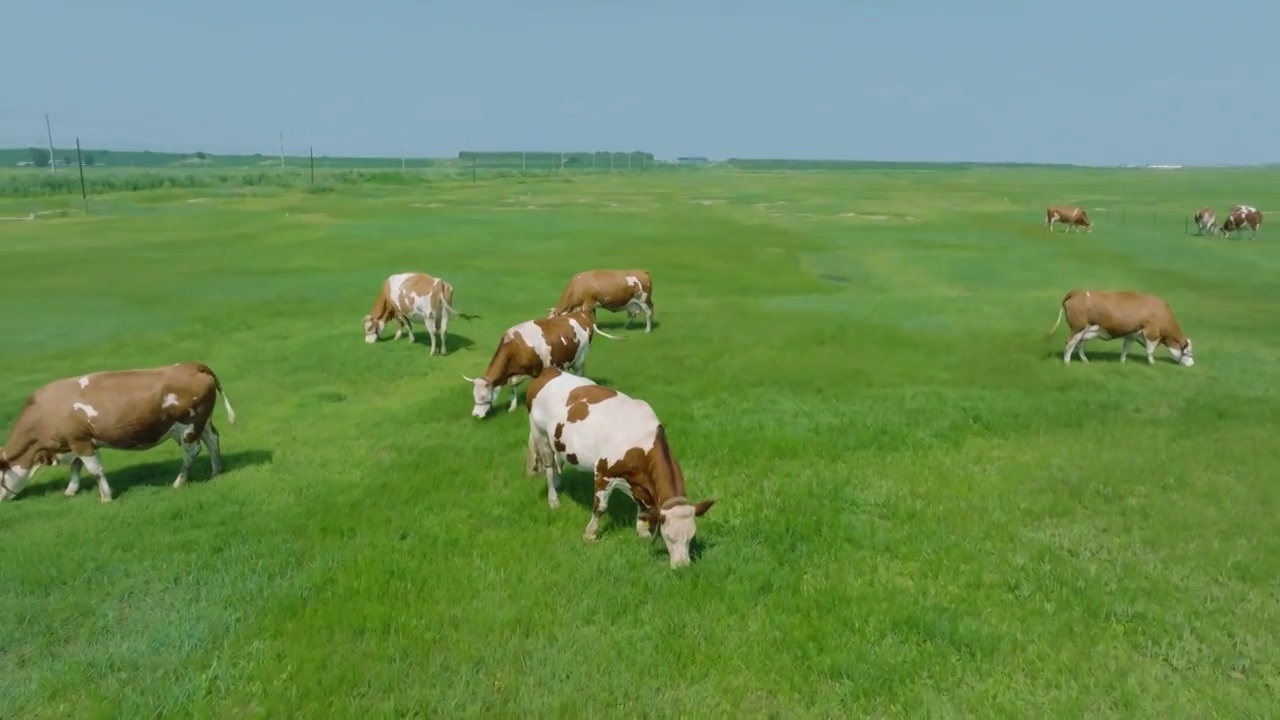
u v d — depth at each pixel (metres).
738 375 17.42
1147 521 10.16
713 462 12.31
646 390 16.28
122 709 6.68
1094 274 32.25
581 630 7.80
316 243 39.97
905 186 106.94
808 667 7.25
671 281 30.64
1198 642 7.59
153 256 35.19
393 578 8.79
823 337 20.95
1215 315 24.33
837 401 15.67
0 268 31.72
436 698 6.80
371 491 11.28
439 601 8.30
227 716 6.64
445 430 14.04
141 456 13.13
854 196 80.75
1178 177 153.38
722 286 29.77
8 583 8.70
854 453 12.75
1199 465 12.05
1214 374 17.59
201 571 8.98
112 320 22.73
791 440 13.18
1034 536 9.80
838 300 26.52
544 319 15.01
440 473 11.93
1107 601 8.24
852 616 8.00
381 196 75.81
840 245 40.41
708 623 7.89
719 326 22.61
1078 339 18.42
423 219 51.59
